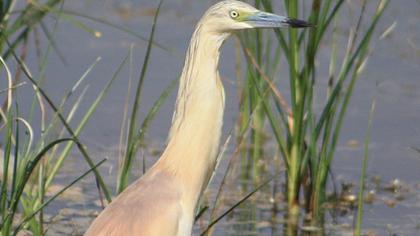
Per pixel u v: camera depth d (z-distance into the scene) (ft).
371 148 47.42
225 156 45.98
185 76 30.40
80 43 59.31
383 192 42.65
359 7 62.95
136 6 66.54
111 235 28.02
